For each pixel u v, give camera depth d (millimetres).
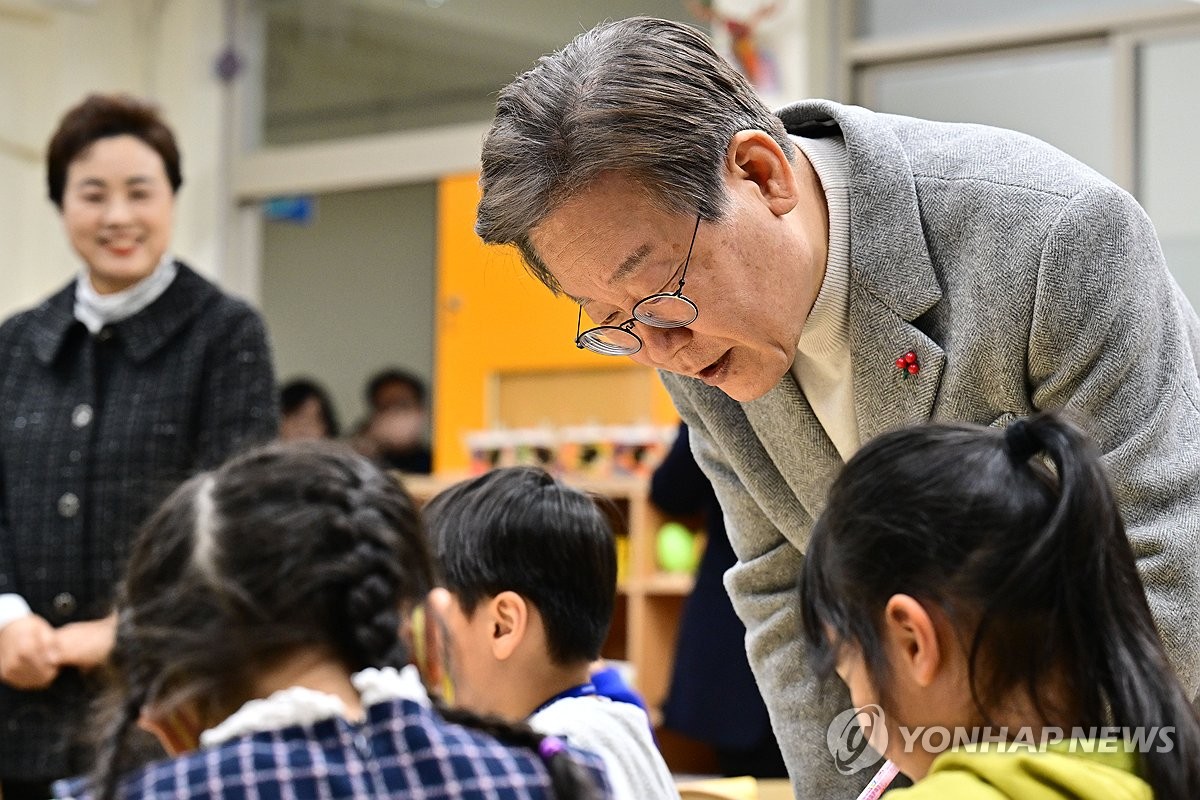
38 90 6070
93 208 2986
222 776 1228
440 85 6113
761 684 2059
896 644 1323
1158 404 1637
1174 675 1350
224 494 1328
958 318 1727
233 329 2994
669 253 1615
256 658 1291
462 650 2068
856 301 1765
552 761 1332
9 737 2871
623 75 1620
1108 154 4902
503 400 5965
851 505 1354
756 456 1982
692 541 4934
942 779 1236
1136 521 1617
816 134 1906
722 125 1637
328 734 1266
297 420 5867
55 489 2932
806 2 5211
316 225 6398
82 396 2975
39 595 2922
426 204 6145
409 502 1403
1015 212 1689
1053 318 1648
